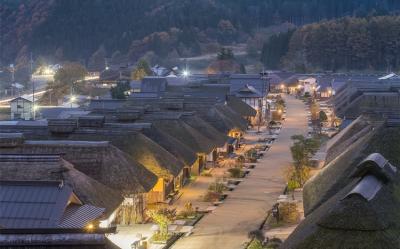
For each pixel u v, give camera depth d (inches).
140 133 1841.8
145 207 1578.5
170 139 1989.4
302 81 5378.9
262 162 2440.9
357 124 1715.1
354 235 760.3
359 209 773.3
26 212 1130.0
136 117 2208.4
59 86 4867.1
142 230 1464.1
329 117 3710.6
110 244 806.5
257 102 3681.1
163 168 1726.1
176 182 1919.3
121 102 3107.8
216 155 2416.3
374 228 757.3
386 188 864.3
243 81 3937.0
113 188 1478.8
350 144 1419.8
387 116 1508.4
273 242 1312.7
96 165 1508.4
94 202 1242.6
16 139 1600.6
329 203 916.0
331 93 4581.7
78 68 5344.5
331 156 1507.1
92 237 784.3
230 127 2733.8
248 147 2824.8
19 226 1101.7
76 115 2522.1
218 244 1392.7
